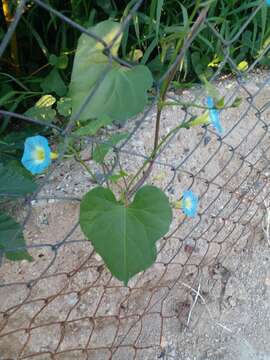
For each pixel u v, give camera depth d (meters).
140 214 0.29
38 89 0.47
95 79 0.24
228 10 0.54
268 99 0.55
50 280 0.40
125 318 0.46
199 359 0.50
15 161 0.38
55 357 0.42
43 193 0.39
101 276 0.42
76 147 0.41
